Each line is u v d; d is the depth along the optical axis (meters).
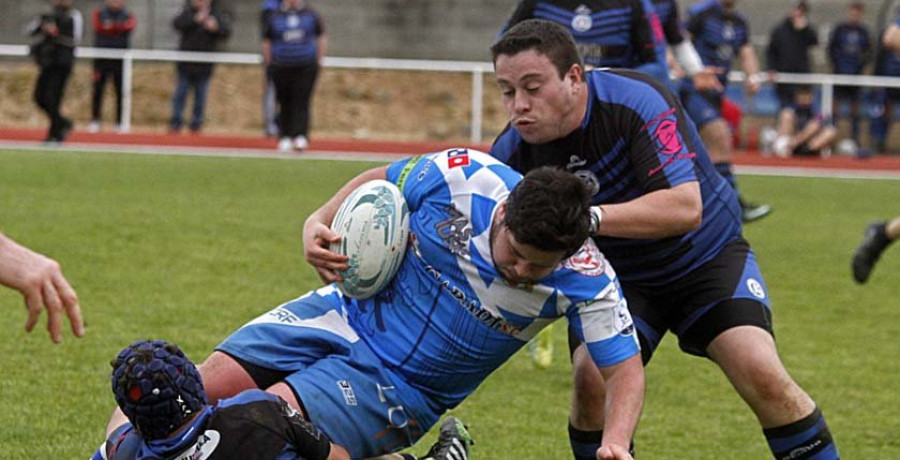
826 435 16.14
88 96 86.31
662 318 17.12
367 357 14.81
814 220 47.94
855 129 74.31
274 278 32.25
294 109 66.12
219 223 40.88
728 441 20.62
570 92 15.33
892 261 39.34
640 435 20.86
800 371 25.45
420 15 94.38
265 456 12.95
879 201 54.44
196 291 30.25
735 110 70.44
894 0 87.81
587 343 14.25
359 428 14.66
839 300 32.88
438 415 15.21
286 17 64.12
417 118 85.50
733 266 16.78
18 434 19.34
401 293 14.80
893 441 20.94
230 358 14.91
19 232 37.22
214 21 73.38
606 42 24.39
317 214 15.16
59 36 65.12
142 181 51.28
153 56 73.25
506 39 15.21
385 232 14.54
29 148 63.47
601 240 16.73
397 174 15.02
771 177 63.19
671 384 24.09
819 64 86.62
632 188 16.09
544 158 16.19
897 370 25.72
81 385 22.06
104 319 26.94
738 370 16.20
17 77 88.56
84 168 55.12
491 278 14.11
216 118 84.06
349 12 94.56
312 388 14.50
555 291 14.02
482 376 15.02
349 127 84.62
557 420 21.45
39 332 25.61
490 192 14.21
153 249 35.62
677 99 16.22
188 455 12.84
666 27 34.34
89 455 18.56
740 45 53.34
